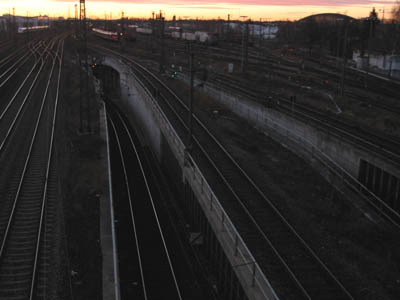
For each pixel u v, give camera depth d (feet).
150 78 197.36
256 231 63.36
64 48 331.36
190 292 64.49
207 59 264.93
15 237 61.72
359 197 79.66
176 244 78.07
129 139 150.10
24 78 193.36
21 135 109.09
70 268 57.98
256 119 128.77
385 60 231.30
